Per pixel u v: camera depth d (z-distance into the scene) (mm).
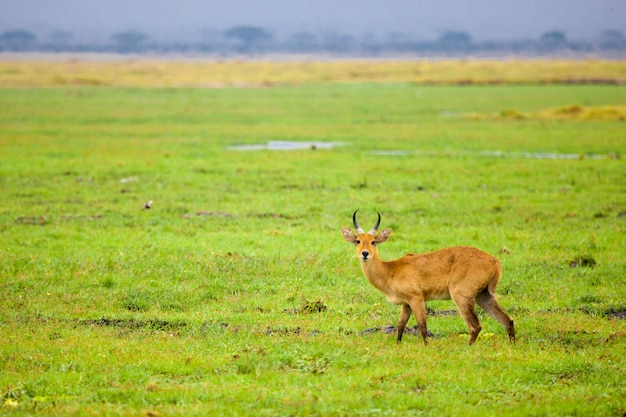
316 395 33781
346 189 97250
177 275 57125
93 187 97375
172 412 31875
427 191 96500
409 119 199375
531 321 47438
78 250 63875
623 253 64750
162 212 82188
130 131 167125
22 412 32469
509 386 35906
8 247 64375
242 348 41625
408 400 33500
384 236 45188
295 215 81438
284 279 57000
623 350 41281
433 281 42719
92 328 45656
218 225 75750
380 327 46938
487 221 78688
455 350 41281
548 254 64250
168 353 40406
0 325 45594
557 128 171875
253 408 32594
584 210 84062
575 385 36219
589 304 51312
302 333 44688
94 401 33938
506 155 130250
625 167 113875
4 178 102875
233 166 115688
